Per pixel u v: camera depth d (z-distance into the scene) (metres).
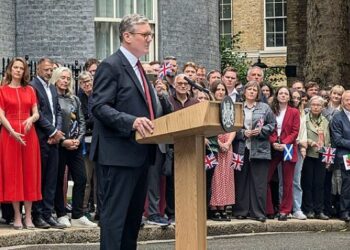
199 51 19.45
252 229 13.66
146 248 11.70
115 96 7.81
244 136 13.80
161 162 12.71
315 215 14.63
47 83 12.23
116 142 7.74
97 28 18.09
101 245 7.78
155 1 18.69
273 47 38.03
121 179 7.73
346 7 22.72
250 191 13.97
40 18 17.52
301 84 15.22
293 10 29.52
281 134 14.16
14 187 11.67
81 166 12.42
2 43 17.28
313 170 14.59
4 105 11.70
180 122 6.36
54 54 17.58
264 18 38.19
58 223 12.11
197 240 6.55
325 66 22.45
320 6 22.55
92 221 12.76
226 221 13.65
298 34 29.39
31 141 11.80
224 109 6.07
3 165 11.70
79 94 12.80
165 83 12.91
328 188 14.86
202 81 13.95
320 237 13.29
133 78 7.86
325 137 14.69
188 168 6.67
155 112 8.02
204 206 6.59
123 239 8.04
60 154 12.28
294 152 14.20
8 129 11.64
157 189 12.68
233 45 32.53
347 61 22.67
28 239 11.49
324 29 22.50
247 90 13.87
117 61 7.84
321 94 16.55
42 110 12.08
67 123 12.34
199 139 6.56
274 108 14.26
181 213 6.80
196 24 19.36
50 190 12.04
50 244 11.63
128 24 7.86
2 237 11.16
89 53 17.72
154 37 18.72
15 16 17.61
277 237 13.24
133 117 7.52
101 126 7.80
